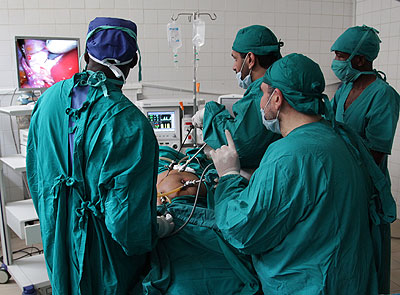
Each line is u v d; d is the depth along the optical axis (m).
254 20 4.07
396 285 2.80
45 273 2.59
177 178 2.03
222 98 3.25
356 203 1.22
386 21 3.89
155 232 1.43
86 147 1.31
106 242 1.37
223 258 1.57
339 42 2.07
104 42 1.36
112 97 1.37
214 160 1.49
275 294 1.28
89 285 1.36
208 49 3.99
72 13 3.62
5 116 3.56
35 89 2.83
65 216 1.35
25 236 2.42
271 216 1.18
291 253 1.21
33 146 1.45
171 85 3.95
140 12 3.77
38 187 1.42
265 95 1.36
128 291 1.49
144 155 1.33
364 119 2.10
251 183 1.26
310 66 1.29
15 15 3.51
